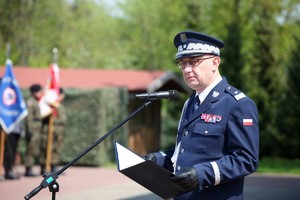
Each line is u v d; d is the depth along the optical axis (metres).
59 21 94.06
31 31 91.06
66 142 46.47
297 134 63.09
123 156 9.70
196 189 9.59
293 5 86.94
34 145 36.78
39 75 57.84
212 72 10.45
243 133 9.91
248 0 84.50
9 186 31.55
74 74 58.84
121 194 29.08
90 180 35.72
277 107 64.06
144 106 11.31
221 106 10.17
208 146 10.09
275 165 54.59
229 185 10.06
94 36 102.44
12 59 90.38
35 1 91.00
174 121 68.56
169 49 105.50
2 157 35.44
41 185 11.29
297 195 29.75
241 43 62.72
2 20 89.31
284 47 84.50
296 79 63.00
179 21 98.56
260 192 30.98
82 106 46.66
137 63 118.06
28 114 36.75
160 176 9.38
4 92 35.09
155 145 59.97
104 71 59.72
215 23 86.38
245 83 62.50
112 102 48.03
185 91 63.84
